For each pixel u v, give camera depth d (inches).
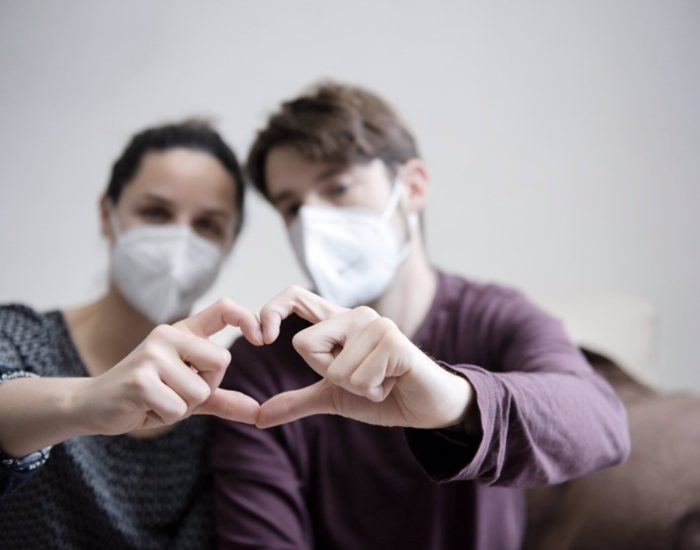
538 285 49.0
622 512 25.9
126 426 15.1
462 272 48.1
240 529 23.8
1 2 43.1
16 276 44.2
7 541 22.8
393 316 29.1
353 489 25.8
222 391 16.6
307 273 28.0
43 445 16.3
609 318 42.4
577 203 48.9
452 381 14.7
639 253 49.9
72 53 44.1
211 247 29.1
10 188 43.9
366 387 13.7
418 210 30.4
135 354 14.7
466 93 47.2
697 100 49.2
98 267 44.8
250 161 30.4
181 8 44.8
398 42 46.6
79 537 24.2
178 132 29.8
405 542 25.2
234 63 45.5
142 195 28.3
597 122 48.5
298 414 16.2
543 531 28.7
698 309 50.6
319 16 45.9
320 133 26.6
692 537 23.7
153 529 25.2
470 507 25.3
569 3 47.4
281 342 27.5
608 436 19.2
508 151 47.9
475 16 46.9
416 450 16.0
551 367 21.9
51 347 25.3
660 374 50.4
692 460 26.0
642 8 48.1
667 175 49.6
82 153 44.5
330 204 28.0
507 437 15.9
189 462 26.3
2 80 43.3
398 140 29.4
